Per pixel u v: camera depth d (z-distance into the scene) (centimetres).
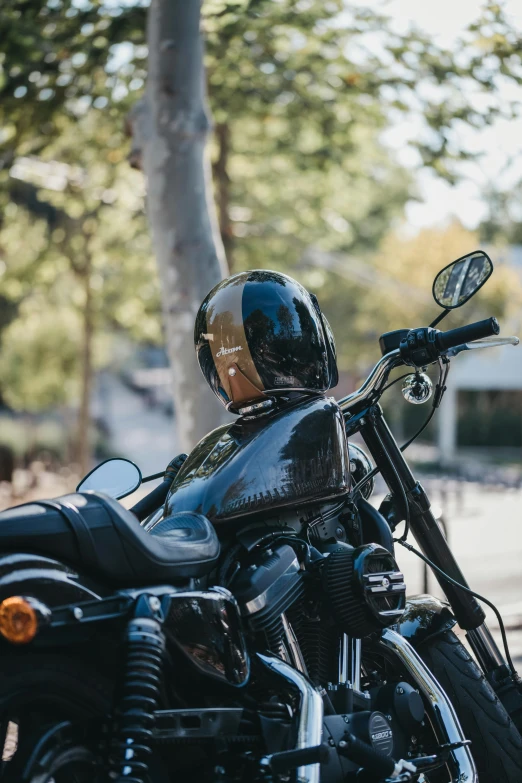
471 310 3102
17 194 1653
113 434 4653
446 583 387
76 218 1762
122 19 990
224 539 324
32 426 3581
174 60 736
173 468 371
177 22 735
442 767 356
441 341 362
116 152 1430
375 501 1747
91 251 1839
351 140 1346
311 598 329
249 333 346
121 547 273
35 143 1189
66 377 2811
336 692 327
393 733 330
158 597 276
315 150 1444
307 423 341
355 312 3372
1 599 247
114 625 266
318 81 1214
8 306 2781
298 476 333
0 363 2911
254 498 323
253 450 329
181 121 738
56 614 253
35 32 930
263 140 1485
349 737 304
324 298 3359
